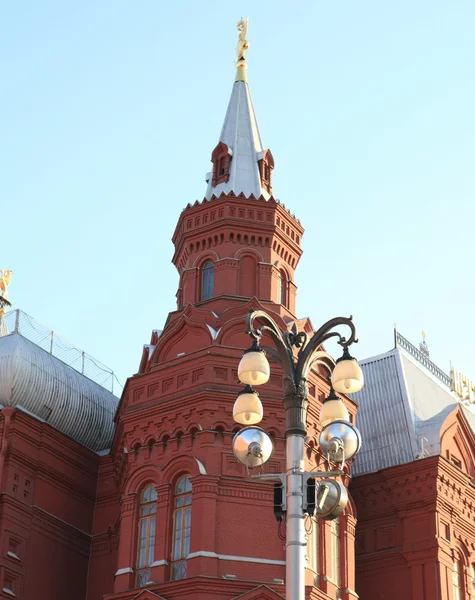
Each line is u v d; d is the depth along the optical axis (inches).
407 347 2194.9
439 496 1808.6
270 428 1608.0
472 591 1823.3
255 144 2022.6
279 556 1519.4
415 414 1989.4
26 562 1699.1
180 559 1530.5
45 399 1863.9
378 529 1841.8
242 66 2162.9
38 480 1769.2
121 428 1720.0
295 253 1934.1
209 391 1608.0
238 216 1876.2
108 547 1809.8
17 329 1921.8
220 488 1551.4
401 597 1765.5
